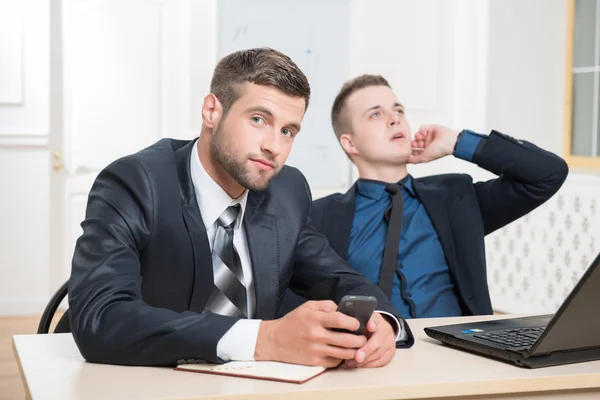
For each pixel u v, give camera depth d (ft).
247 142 4.79
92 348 4.23
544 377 4.07
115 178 5.03
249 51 4.91
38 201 15.10
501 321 5.21
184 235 5.02
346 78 16.70
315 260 5.75
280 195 5.57
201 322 4.19
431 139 7.87
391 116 7.74
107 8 15.24
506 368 4.24
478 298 7.28
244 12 15.98
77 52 15.15
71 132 15.26
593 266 4.06
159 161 5.18
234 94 4.82
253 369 4.02
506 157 7.49
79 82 15.20
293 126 4.87
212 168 5.17
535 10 16.06
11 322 14.42
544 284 15.26
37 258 15.15
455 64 17.15
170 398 3.55
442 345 4.84
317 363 4.11
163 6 15.52
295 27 16.34
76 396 3.60
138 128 15.55
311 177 16.67
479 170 16.83
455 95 17.22
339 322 4.07
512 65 16.42
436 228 7.46
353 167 16.79
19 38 14.76
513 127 16.44
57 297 6.14
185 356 4.13
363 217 7.68
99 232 4.76
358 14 16.70
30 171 15.02
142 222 4.93
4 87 14.76
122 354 4.18
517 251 15.90
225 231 5.24
